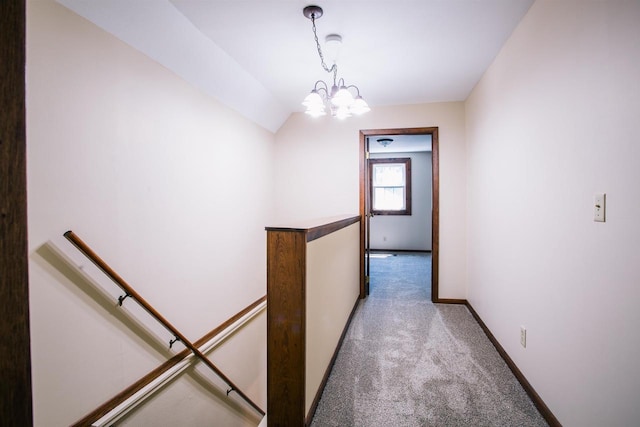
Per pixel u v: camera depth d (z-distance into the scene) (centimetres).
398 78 288
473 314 312
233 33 212
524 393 181
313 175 389
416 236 736
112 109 168
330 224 198
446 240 354
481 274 284
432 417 162
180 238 222
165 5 177
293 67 267
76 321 148
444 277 355
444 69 268
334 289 220
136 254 184
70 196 146
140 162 187
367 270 394
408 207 734
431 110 358
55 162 139
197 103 242
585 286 126
